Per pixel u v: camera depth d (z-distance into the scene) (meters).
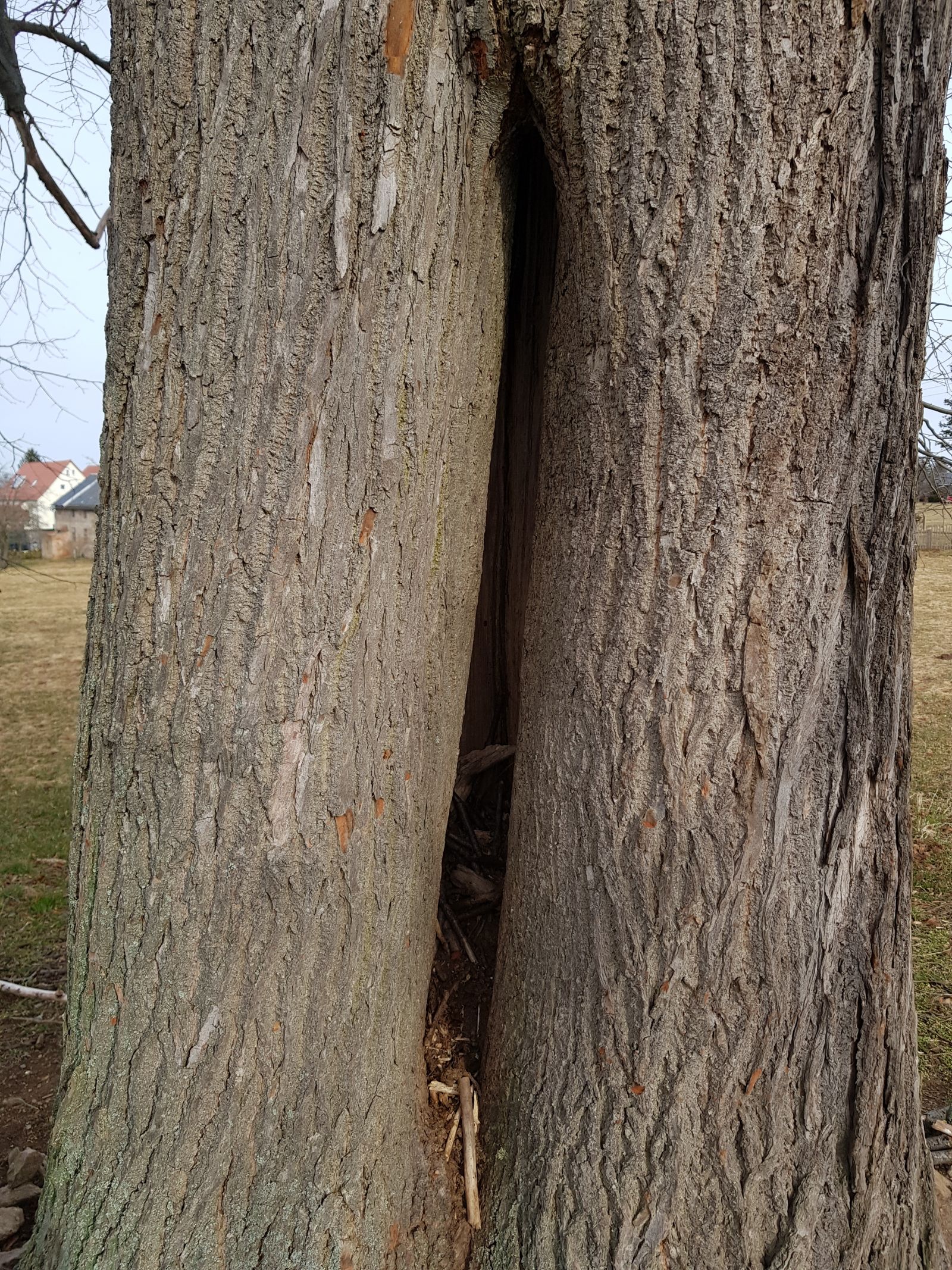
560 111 1.48
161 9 1.44
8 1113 2.67
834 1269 1.54
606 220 1.47
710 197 1.41
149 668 1.54
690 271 1.43
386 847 1.64
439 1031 2.04
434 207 1.50
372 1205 1.62
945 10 1.44
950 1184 2.14
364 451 1.50
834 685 1.53
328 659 1.52
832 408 1.46
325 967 1.57
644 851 1.55
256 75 1.41
